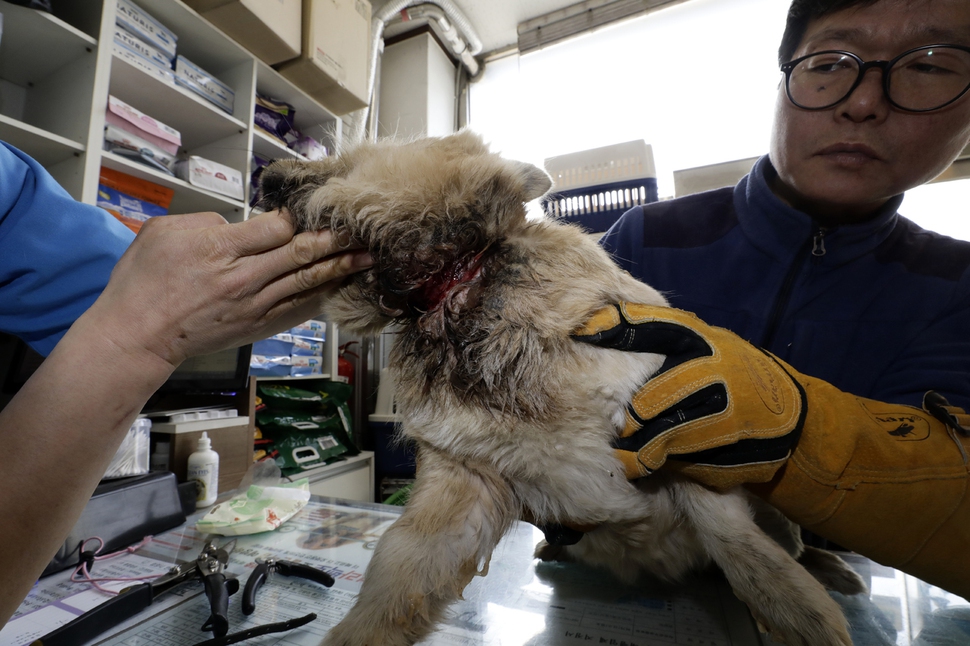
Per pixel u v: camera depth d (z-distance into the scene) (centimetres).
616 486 94
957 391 149
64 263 138
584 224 333
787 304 188
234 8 280
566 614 108
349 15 370
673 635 99
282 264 90
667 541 109
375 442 417
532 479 98
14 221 135
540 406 90
